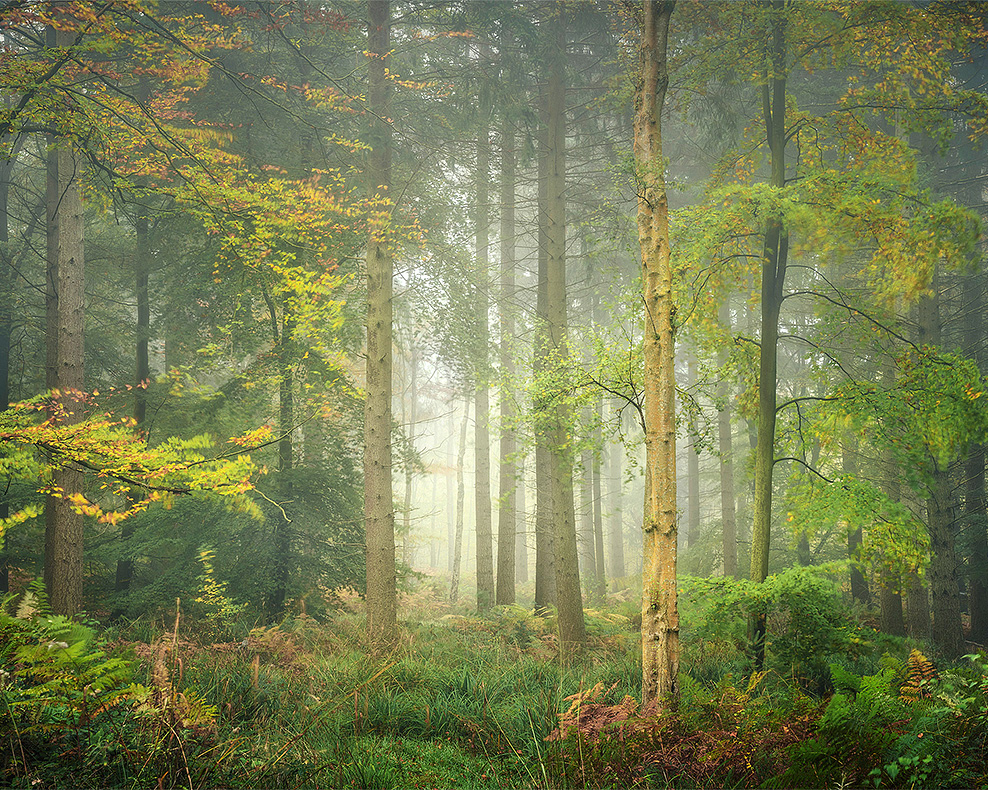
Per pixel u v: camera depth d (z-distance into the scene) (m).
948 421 7.73
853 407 8.39
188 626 9.95
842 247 8.69
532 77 13.41
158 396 12.36
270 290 10.98
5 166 13.34
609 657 9.95
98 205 9.03
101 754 3.98
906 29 8.41
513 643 10.36
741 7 8.95
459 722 6.05
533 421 10.49
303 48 11.34
